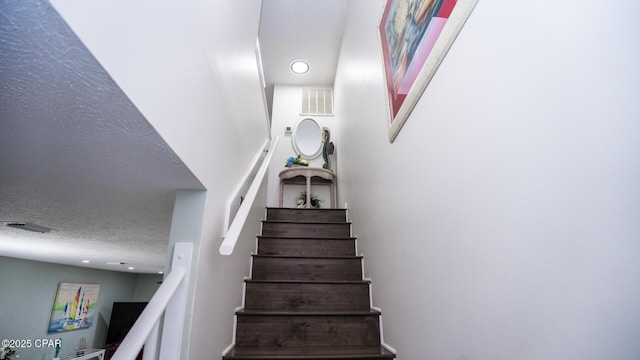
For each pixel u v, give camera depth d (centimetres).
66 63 51
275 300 205
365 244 236
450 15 106
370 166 231
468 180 93
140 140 76
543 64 65
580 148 55
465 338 92
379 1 221
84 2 48
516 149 72
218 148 130
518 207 71
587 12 55
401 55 161
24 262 456
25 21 44
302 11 361
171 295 90
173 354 93
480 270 86
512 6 76
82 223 164
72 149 80
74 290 555
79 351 548
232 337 171
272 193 434
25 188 110
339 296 209
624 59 48
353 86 318
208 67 114
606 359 49
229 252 108
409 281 141
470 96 94
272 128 469
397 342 155
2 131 72
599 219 51
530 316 66
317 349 170
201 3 106
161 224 164
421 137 132
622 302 47
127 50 60
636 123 46
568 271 57
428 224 122
